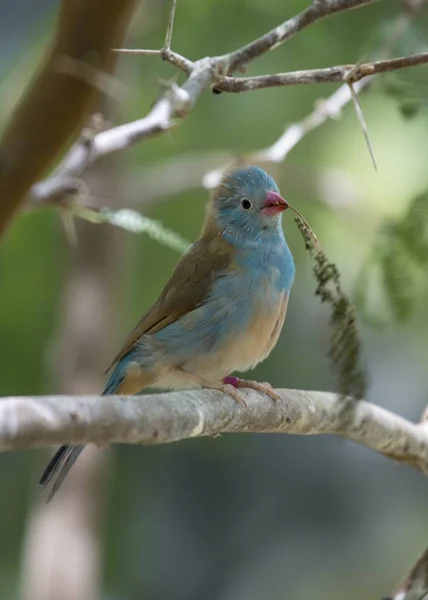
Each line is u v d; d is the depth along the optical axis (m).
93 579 12.00
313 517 17.33
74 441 4.29
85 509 11.98
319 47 12.23
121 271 12.95
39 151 7.55
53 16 12.76
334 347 6.12
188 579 16.61
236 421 6.24
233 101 13.34
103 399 4.49
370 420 7.07
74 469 11.99
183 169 12.81
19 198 7.69
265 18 12.20
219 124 13.52
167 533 16.73
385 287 8.05
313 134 13.46
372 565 16.55
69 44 7.34
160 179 12.81
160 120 7.66
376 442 7.25
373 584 16.27
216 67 6.00
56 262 13.82
